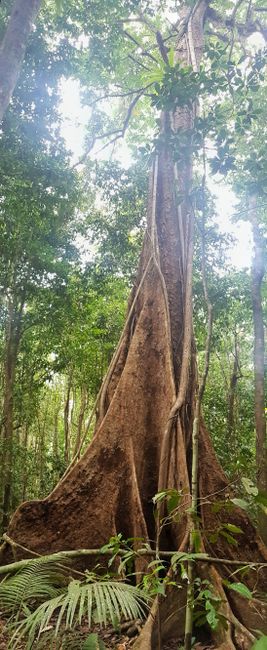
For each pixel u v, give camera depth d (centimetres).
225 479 479
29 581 317
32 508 467
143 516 448
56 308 1405
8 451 1443
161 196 707
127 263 1396
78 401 2581
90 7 909
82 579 417
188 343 557
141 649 303
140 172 1227
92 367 1672
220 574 383
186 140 443
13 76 417
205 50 453
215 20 982
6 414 1430
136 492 468
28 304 1498
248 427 1392
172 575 338
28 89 890
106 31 962
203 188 426
